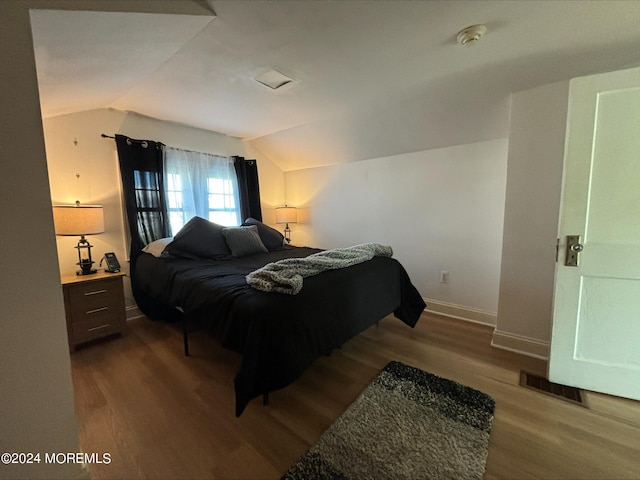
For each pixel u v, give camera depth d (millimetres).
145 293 2719
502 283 2270
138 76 1973
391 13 1310
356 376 1919
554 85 1953
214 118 2973
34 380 1003
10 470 982
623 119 1562
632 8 1257
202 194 3375
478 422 1477
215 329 1692
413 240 3246
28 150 942
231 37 1515
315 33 1471
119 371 1958
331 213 3977
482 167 2738
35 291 986
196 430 1434
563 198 1727
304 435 1406
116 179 2773
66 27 1107
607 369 1706
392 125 2820
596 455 1290
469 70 1877
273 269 1785
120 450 1312
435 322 2859
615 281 1658
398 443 1344
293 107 2619
